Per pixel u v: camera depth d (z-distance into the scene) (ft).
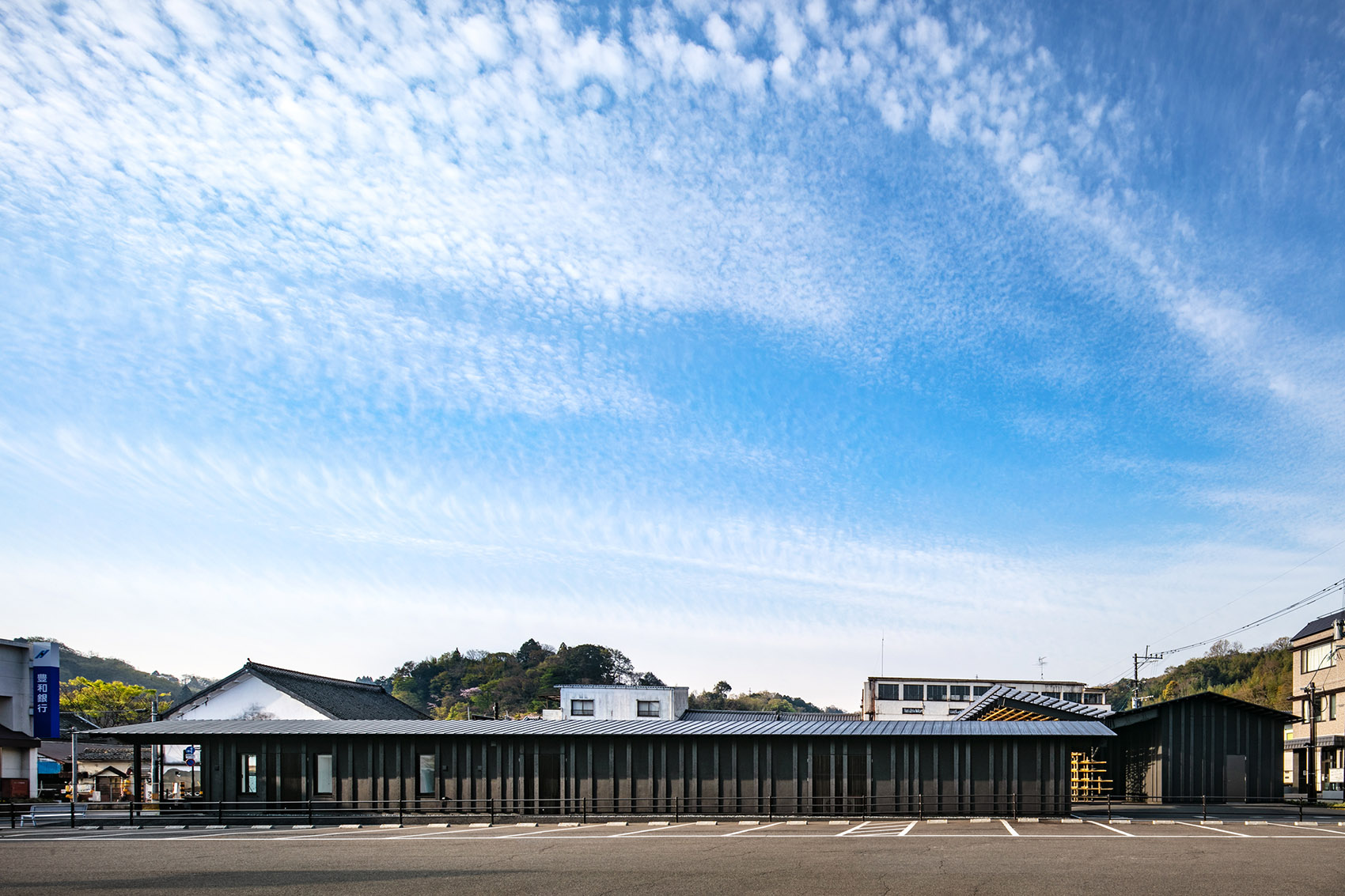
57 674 157.17
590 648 357.20
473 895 52.70
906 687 237.86
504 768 102.47
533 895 52.34
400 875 59.98
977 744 96.17
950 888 52.44
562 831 85.87
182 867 65.57
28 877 61.82
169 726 108.99
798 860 63.57
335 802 103.65
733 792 98.89
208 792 105.60
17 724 152.46
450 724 108.37
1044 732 94.79
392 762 104.17
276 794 104.83
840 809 96.73
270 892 54.70
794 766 98.43
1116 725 124.16
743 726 103.71
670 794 99.66
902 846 70.64
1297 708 178.29
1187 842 72.28
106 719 258.78
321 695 164.25
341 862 66.69
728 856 66.03
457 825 94.27
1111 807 107.76
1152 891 51.03
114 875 62.34
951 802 95.45
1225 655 313.53
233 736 105.09
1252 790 116.88
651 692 192.65
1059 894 50.52
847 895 50.85
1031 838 75.41
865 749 97.76
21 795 150.41
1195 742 118.73
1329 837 75.61
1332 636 163.32
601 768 101.09
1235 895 49.90
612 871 60.34
